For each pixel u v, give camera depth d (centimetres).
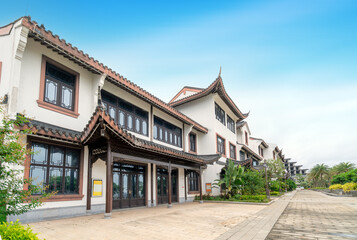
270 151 4872
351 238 697
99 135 935
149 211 1210
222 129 2455
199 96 2241
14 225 407
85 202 1024
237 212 1222
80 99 1076
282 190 4184
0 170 483
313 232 779
